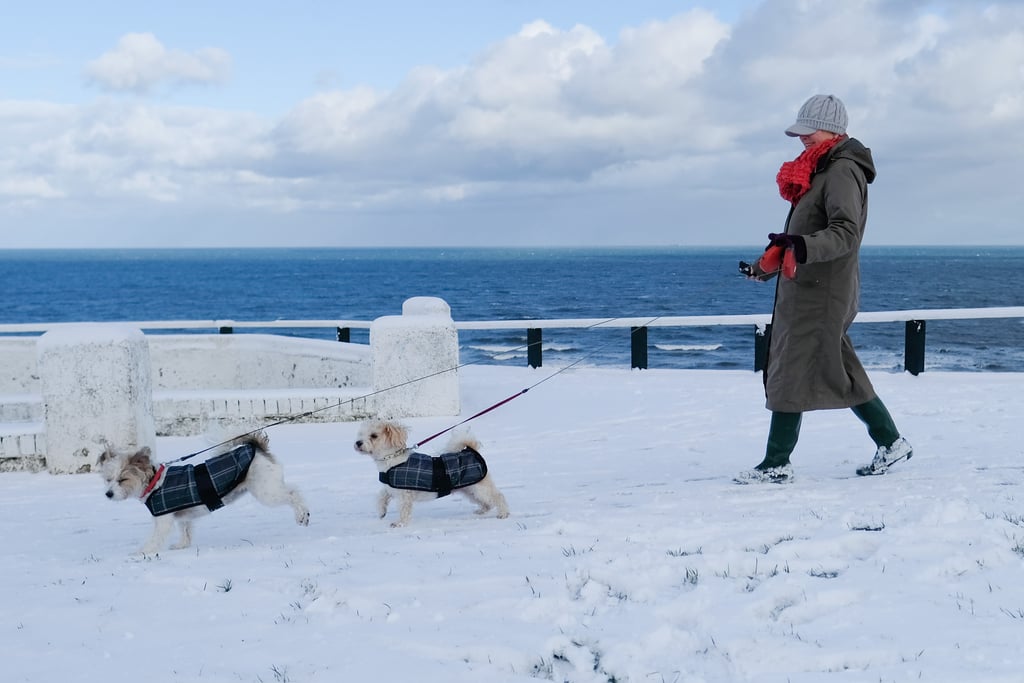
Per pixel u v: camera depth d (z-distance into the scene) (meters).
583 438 8.66
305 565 4.45
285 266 177.62
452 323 10.18
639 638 3.22
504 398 11.12
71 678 3.13
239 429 5.70
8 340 12.12
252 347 12.58
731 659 3.04
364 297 76.38
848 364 5.90
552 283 93.12
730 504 5.22
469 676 2.99
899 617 3.29
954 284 80.25
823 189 5.62
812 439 7.98
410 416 10.12
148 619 3.76
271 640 3.41
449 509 6.23
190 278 120.31
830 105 5.66
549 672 3.05
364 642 3.33
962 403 9.44
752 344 32.59
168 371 12.66
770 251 5.48
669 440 8.34
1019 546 4.00
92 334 8.01
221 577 4.31
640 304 57.78
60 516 6.41
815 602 3.50
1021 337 32.97
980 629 3.12
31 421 9.78
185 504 5.13
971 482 5.53
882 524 4.52
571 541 4.59
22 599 4.15
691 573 3.93
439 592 3.87
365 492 6.78
